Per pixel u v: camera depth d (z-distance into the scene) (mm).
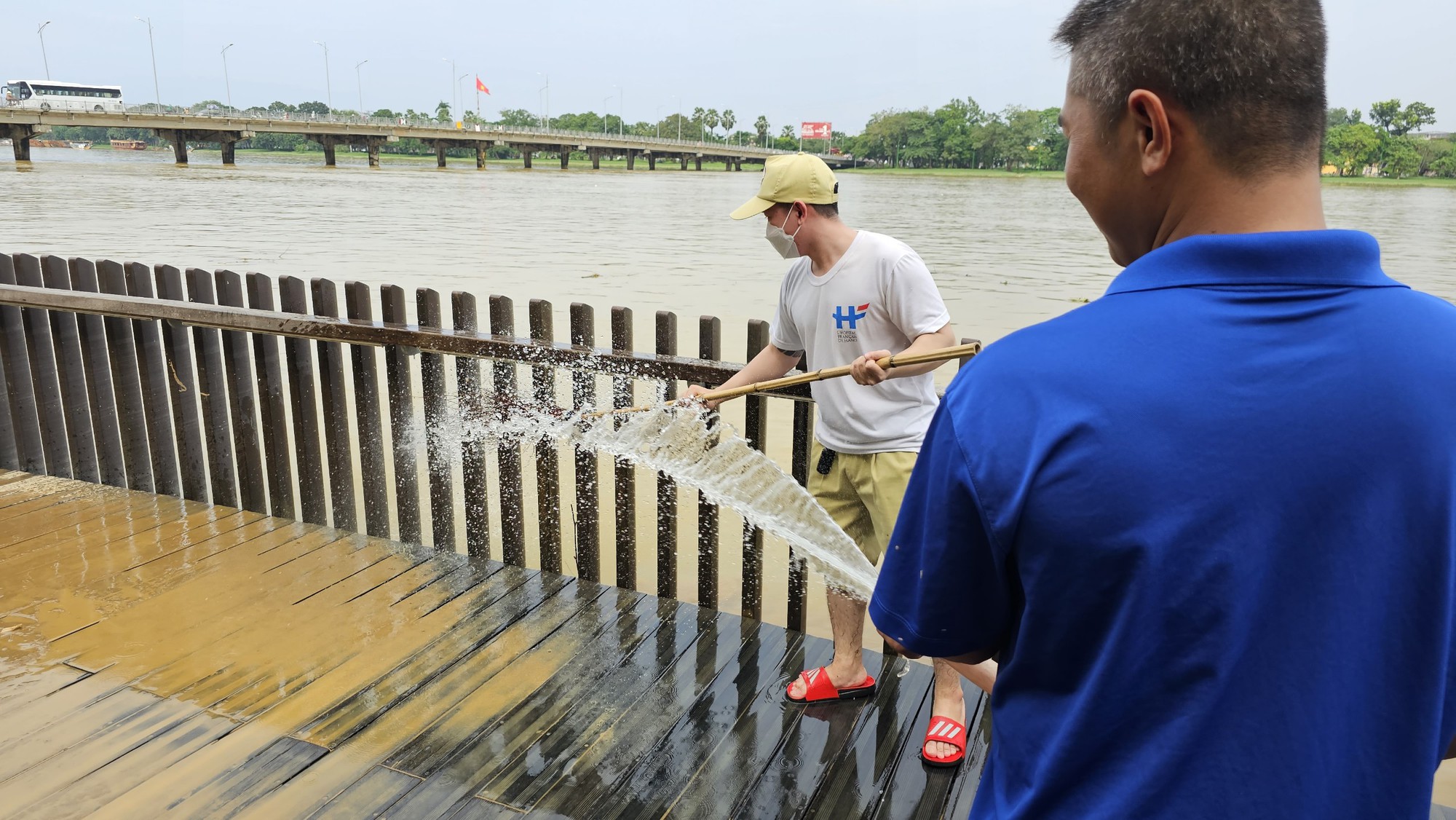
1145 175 929
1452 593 784
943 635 975
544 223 30109
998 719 982
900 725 2943
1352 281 824
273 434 4418
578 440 3715
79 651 3281
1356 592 778
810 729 2916
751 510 3354
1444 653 791
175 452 4773
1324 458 778
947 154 176875
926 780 2688
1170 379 814
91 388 4781
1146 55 892
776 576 5004
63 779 2617
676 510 3650
